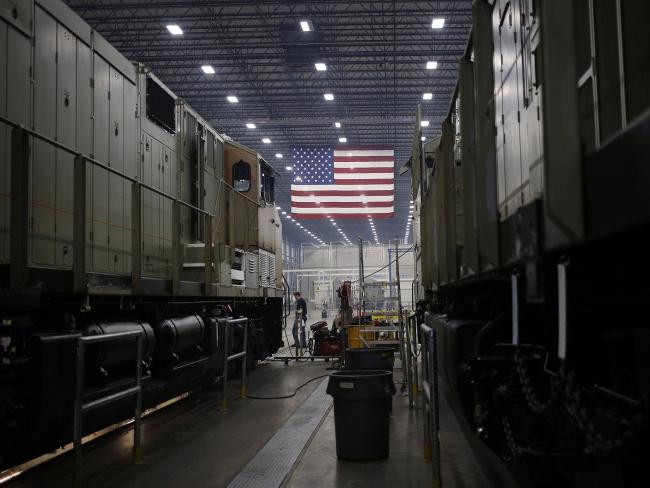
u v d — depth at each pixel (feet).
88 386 19.95
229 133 110.42
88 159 19.36
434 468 15.30
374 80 89.30
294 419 26.22
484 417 14.06
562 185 6.01
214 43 76.84
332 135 112.88
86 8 65.57
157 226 28.96
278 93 93.61
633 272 7.09
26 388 15.62
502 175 13.58
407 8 69.92
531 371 12.27
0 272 16.21
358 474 17.88
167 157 30.81
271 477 17.53
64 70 21.17
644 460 7.48
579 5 10.52
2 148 17.35
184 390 28.25
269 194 48.57
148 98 28.60
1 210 17.17
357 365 29.37
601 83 9.52
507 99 13.10
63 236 20.70
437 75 87.40
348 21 73.41
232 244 36.70
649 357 7.36
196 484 16.93
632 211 4.76
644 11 7.95
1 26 17.56
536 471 10.99
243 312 41.60
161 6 65.36
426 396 18.81
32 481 17.20
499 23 14.10
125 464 19.06
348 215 68.03
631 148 4.77
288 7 70.49
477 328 15.40
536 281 7.16
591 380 9.63
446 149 17.83
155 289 25.18
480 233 11.38
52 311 19.36
